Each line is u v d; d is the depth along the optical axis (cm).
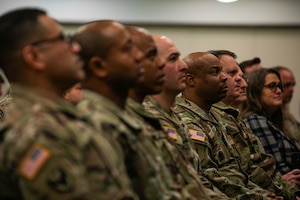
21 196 169
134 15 631
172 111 285
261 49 647
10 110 175
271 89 450
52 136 164
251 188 360
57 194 160
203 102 346
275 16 636
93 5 630
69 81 183
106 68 209
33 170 159
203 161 323
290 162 439
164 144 240
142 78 225
